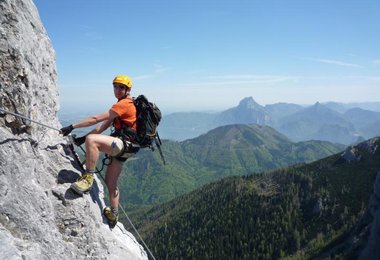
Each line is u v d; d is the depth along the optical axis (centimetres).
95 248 297
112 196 356
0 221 217
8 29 259
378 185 4112
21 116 254
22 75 264
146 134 325
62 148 338
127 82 327
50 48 353
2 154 230
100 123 332
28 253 218
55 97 361
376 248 3250
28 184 249
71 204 291
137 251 402
